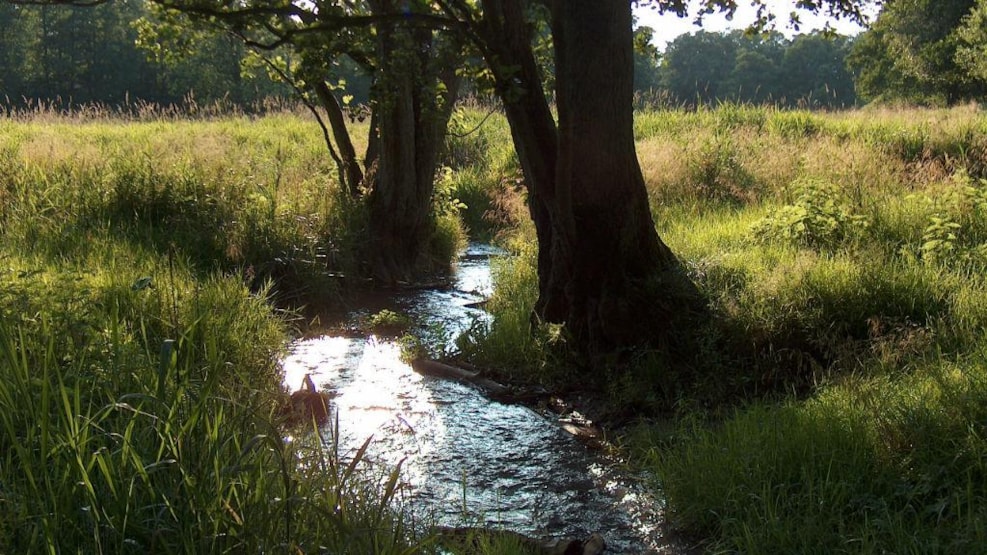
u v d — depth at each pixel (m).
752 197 13.78
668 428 6.25
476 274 13.08
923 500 4.54
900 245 8.93
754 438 5.30
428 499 5.35
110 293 6.78
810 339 7.10
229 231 10.67
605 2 7.08
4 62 61.47
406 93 11.81
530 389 7.48
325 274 10.58
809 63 107.62
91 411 4.26
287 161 17.92
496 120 23.95
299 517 3.51
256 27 8.15
